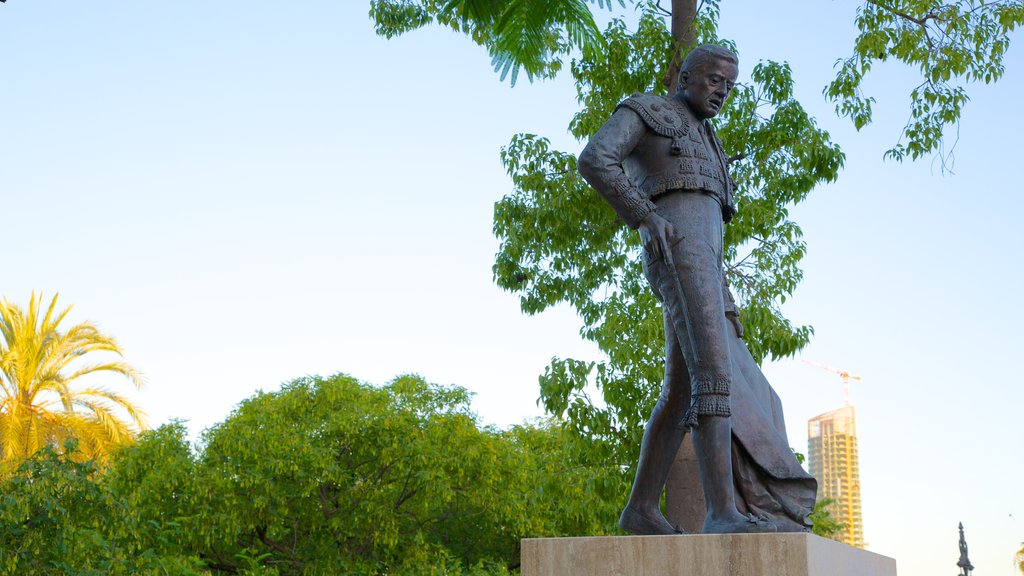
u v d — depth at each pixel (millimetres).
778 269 10109
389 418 21141
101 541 10430
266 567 18578
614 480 9914
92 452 24734
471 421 22109
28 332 24984
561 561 3727
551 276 11109
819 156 10000
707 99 4629
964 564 23578
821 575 3586
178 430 21188
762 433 4441
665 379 4441
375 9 11836
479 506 22109
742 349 4789
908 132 10219
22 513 10016
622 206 4312
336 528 20766
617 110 4516
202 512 19141
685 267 4262
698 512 5312
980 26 9961
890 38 10062
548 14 4055
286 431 20891
